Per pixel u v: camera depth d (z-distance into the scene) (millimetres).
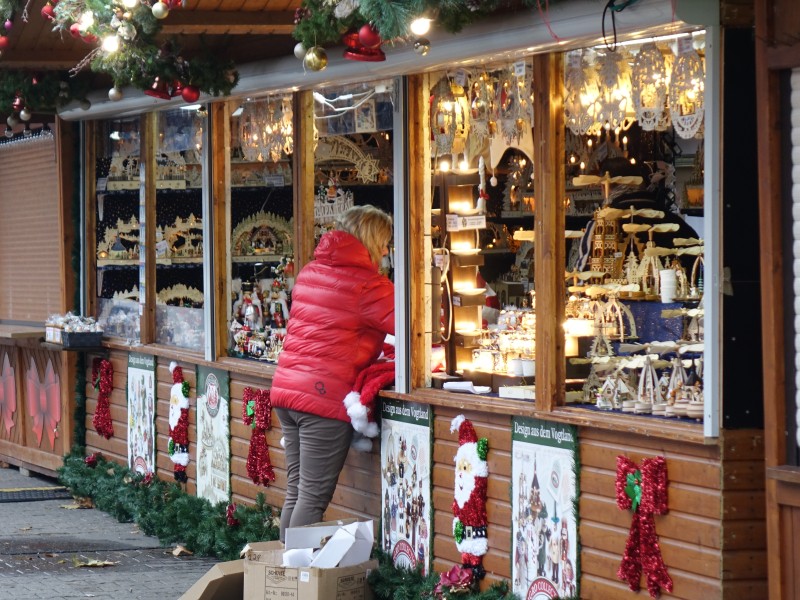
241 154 10328
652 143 8195
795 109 5453
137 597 8461
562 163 6984
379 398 8328
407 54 7539
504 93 7352
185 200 11352
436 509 7801
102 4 7316
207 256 10352
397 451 8164
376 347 8422
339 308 8258
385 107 8242
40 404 13156
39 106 11531
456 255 8211
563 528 6812
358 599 7598
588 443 6672
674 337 7285
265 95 9578
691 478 6051
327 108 8914
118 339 12023
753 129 5938
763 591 5934
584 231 7945
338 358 8258
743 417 5914
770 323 5520
